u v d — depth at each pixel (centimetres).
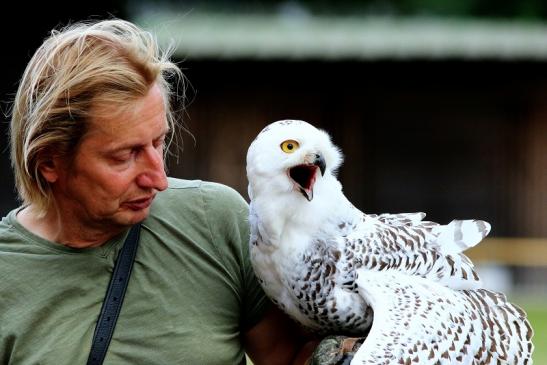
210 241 534
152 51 485
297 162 534
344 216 553
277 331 567
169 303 516
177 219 532
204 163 2364
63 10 2145
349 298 541
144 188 489
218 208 541
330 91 2369
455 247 568
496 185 2425
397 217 598
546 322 1756
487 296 561
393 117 2398
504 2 4281
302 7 4538
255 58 2230
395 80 2364
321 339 570
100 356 502
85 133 471
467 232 571
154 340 509
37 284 507
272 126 555
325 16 4503
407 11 4441
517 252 2408
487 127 2403
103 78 465
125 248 516
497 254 2412
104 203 484
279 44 2236
